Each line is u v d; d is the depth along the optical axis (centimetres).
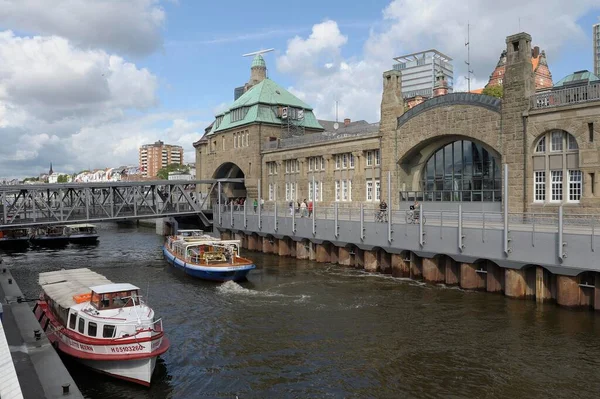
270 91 6769
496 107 3541
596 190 2958
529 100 3325
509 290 2702
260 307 2739
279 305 2775
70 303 2027
